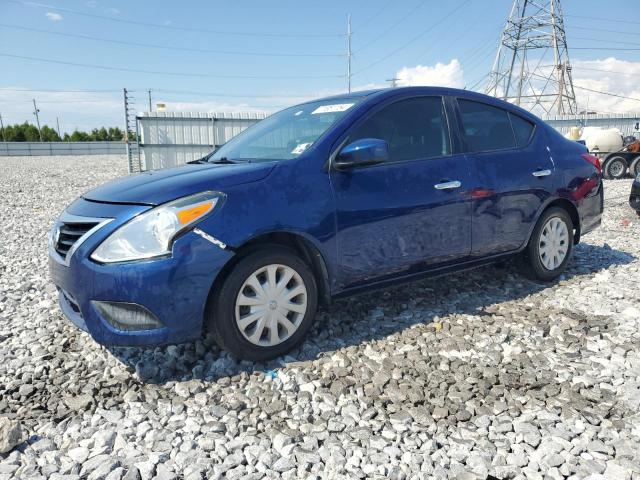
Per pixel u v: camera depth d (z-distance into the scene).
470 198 3.86
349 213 3.28
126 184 3.18
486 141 4.15
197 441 2.37
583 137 19.47
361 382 2.87
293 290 3.16
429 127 3.83
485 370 2.96
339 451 2.27
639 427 2.42
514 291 4.39
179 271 2.74
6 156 52.72
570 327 3.58
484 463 2.19
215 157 3.95
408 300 4.16
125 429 2.48
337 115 3.57
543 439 2.35
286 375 2.96
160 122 20.41
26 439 2.40
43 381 2.98
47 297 4.52
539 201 4.34
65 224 3.06
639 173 8.52
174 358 3.15
